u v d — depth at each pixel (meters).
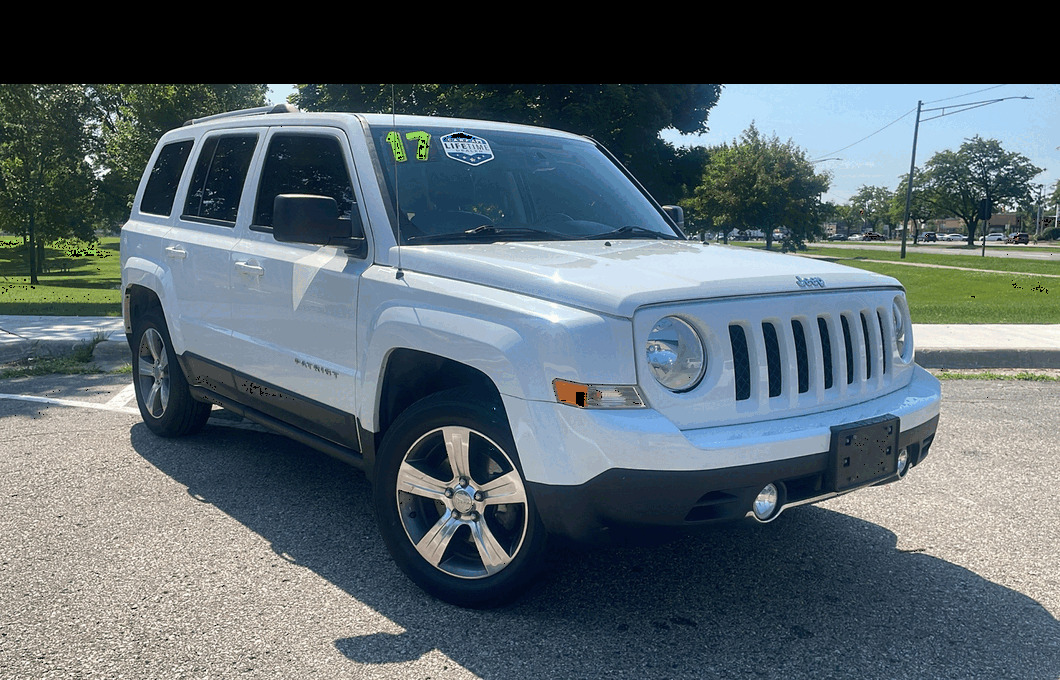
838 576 3.85
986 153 112.81
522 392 3.09
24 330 10.70
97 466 5.27
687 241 4.42
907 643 3.25
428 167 4.17
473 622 3.36
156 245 5.50
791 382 3.29
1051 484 5.21
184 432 5.84
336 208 3.86
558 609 3.48
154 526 4.31
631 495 2.97
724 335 3.14
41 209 36.62
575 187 4.60
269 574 3.78
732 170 60.34
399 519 3.62
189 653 3.09
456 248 3.75
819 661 3.11
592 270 3.31
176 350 5.30
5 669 2.96
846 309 3.53
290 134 4.59
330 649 3.14
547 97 22.89
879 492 5.06
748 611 3.49
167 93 31.28
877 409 3.52
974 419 6.88
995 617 3.47
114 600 3.50
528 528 3.24
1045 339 10.08
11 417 6.53
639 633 3.29
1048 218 152.50
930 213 120.62
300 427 4.43
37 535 4.17
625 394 3.00
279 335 4.36
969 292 20.78
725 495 3.08
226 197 5.00
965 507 4.80
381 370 3.68
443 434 3.44
